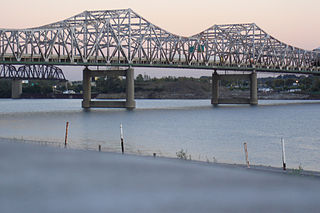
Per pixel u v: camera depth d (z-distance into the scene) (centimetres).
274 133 9338
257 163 4962
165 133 9150
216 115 16138
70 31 16525
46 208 1953
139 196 2119
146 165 2945
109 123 11956
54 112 17512
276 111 19225
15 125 11156
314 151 6266
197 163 3238
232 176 2598
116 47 18312
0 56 14475
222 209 2019
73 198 2052
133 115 15762
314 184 2403
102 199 2075
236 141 7662
